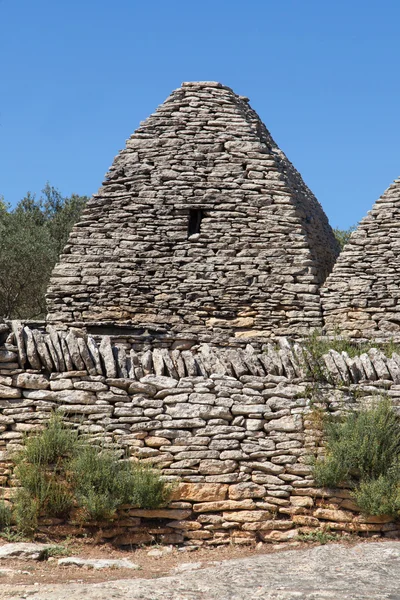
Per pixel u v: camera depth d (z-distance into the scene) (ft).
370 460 47.19
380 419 47.73
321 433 48.29
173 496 46.34
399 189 78.69
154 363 49.06
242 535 46.34
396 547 43.96
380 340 72.18
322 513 46.93
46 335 49.24
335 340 63.31
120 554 44.29
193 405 47.73
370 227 78.33
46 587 37.32
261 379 48.96
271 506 46.88
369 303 76.64
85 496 45.24
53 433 45.83
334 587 37.22
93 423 47.19
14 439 46.68
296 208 80.48
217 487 46.83
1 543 43.70
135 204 79.97
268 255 78.28
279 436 48.06
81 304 78.48
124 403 47.55
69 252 79.82
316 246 86.43
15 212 141.90
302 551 44.21
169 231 79.46
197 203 79.66
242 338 71.10
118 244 79.30
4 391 46.96
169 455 46.96
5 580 38.81
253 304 77.46
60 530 45.06
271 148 89.10
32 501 44.75
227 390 48.32
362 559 42.01
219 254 78.64
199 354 51.11
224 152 81.00
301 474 47.60
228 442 47.44
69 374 47.44
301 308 77.30
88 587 37.29
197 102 82.74
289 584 37.81
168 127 81.82
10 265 122.21
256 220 79.20
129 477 45.50
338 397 48.91
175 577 39.34
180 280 78.43
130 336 70.13
